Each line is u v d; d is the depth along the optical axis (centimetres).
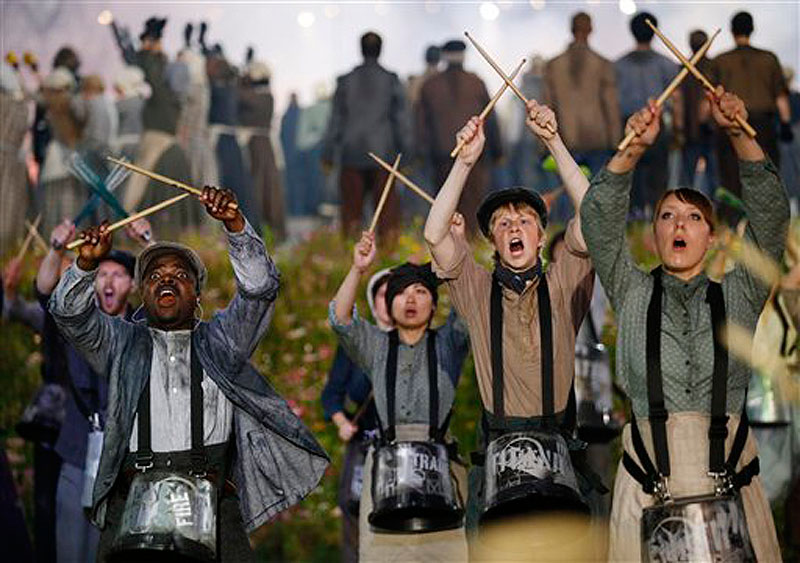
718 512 828
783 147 1873
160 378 893
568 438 952
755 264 871
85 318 896
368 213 2019
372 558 1073
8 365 1716
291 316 1753
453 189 951
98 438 1154
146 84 1955
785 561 1307
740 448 855
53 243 1180
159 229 1920
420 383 1070
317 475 925
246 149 2028
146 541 845
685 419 859
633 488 870
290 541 1588
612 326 1545
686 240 877
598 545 1001
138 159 1941
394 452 1019
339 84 1972
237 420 908
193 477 866
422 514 1020
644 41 1891
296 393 1678
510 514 910
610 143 1883
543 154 1938
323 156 1978
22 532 1255
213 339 910
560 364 948
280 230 2033
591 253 883
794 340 1226
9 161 1897
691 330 865
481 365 959
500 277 952
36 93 1941
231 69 2012
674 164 1858
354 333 1090
